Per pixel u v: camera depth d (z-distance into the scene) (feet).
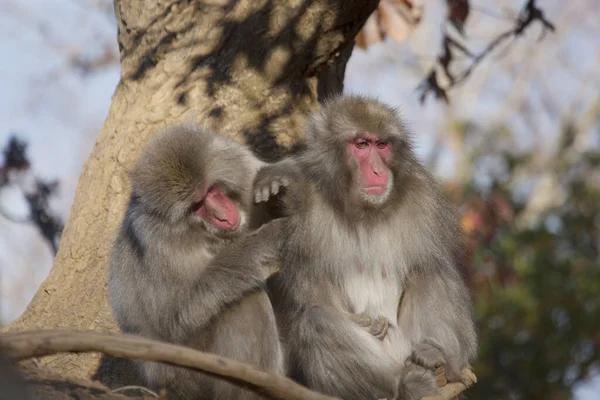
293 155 41.37
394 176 36.17
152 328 36.37
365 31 55.11
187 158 36.19
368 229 36.19
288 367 36.58
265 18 43.50
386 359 35.55
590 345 83.61
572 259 85.25
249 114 43.80
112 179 42.80
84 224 42.60
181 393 35.99
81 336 22.90
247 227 37.78
